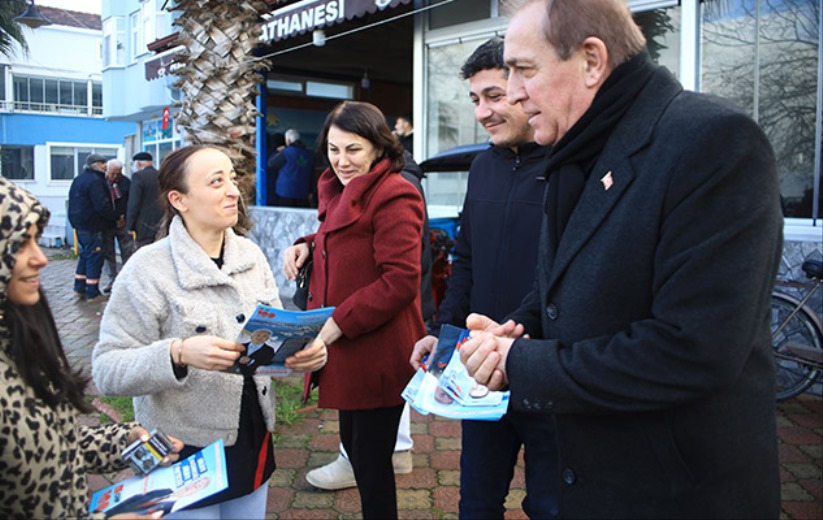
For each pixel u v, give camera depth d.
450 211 7.63
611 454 1.40
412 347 2.47
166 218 2.05
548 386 1.37
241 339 1.77
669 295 1.25
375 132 2.45
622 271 1.34
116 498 1.54
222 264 2.06
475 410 1.83
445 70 7.65
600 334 1.38
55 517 1.29
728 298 1.20
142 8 16.70
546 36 1.40
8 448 1.23
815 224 4.79
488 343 1.47
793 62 4.90
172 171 1.95
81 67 21.06
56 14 20.73
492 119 2.27
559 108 1.44
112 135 21.77
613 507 1.41
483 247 2.36
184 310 1.89
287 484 3.50
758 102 5.09
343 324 2.32
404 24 8.90
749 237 1.21
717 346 1.20
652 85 1.39
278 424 4.26
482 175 2.44
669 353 1.24
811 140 4.85
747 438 1.32
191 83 3.75
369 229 2.41
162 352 1.76
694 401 1.30
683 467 1.33
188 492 1.49
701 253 1.22
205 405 1.92
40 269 1.31
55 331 1.41
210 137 3.72
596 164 1.42
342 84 12.95
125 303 1.89
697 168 1.24
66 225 16.00
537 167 2.25
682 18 5.41
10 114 20.08
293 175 9.93
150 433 1.66
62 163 21.11
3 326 1.27
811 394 4.79
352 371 2.38
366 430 2.44
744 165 1.22
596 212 1.38
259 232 8.76
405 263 2.34
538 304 1.88
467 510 2.29
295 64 11.94
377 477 2.45
